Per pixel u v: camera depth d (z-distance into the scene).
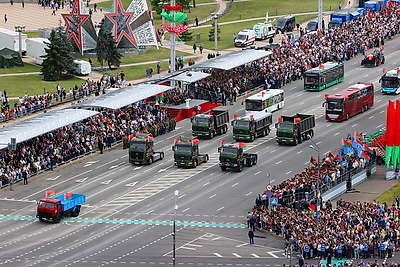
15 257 165.62
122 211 188.88
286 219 175.50
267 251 168.75
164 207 191.00
